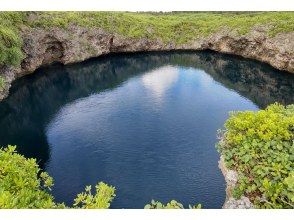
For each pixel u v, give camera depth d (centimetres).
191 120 3133
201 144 2566
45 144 2611
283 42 5047
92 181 2020
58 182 2008
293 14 5978
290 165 809
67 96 3950
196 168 2172
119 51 7188
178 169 2164
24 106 3550
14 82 4347
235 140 905
